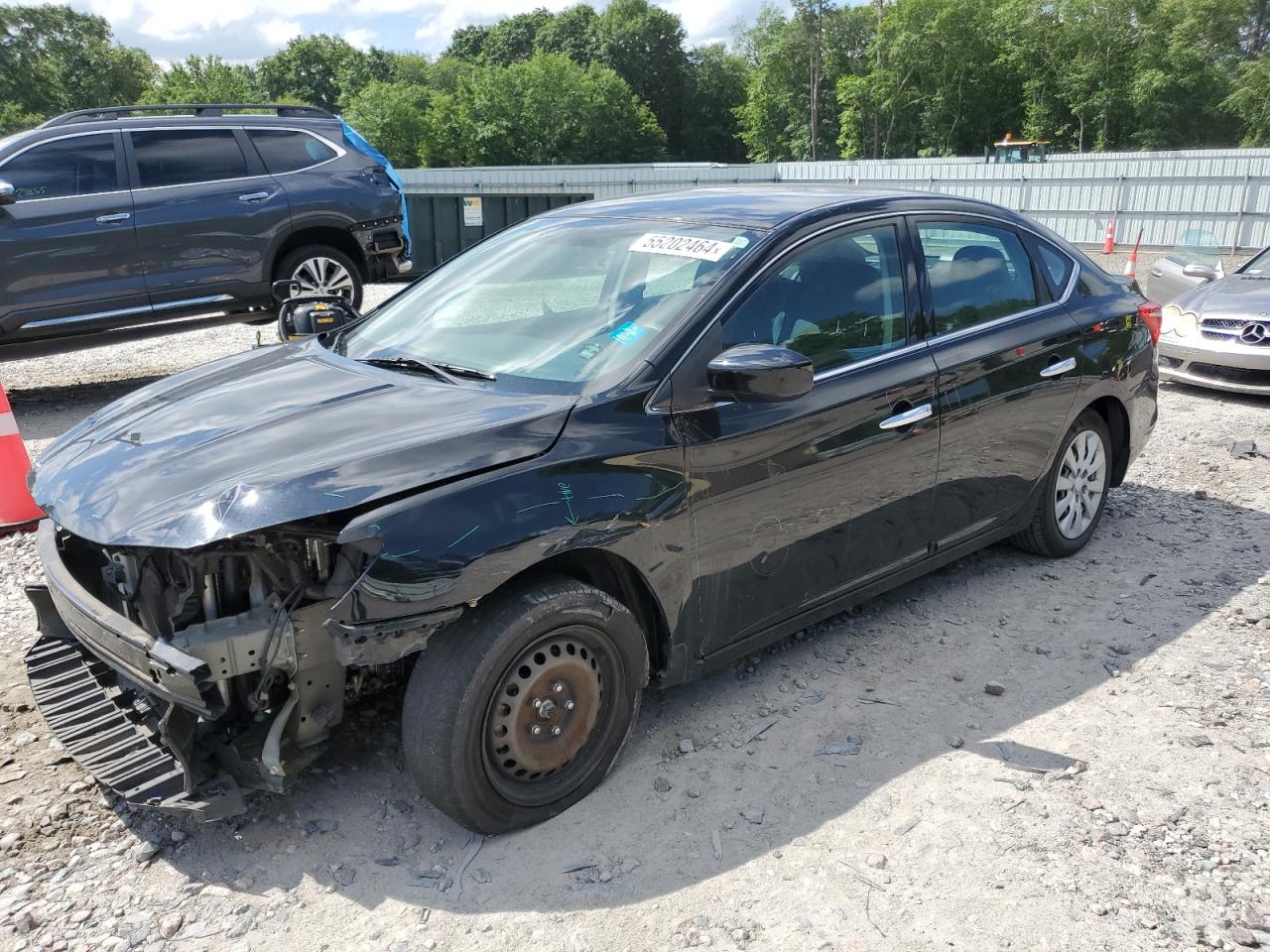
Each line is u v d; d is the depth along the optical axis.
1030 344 4.25
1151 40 66.06
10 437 5.37
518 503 2.70
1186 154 28.09
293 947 2.47
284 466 2.68
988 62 74.38
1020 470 4.36
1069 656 3.91
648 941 2.47
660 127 106.81
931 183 28.89
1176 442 6.96
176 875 2.73
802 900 2.61
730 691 3.66
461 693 2.64
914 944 2.46
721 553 3.21
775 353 2.96
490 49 128.75
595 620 2.88
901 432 3.69
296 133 9.30
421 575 2.53
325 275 9.39
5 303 7.83
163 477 2.76
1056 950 2.43
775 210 3.67
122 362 10.57
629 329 3.24
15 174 7.91
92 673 3.18
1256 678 3.71
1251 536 5.15
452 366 3.37
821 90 89.94
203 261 8.64
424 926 2.54
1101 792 3.04
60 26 103.31
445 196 19.94
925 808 2.97
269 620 2.61
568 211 4.27
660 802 3.02
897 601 4.41
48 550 3.07
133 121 8.46
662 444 3.00
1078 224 26.41
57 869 2.75
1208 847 2.79
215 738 2.77
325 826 2.92
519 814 2.85
